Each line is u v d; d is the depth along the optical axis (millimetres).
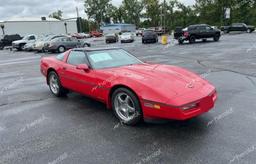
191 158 3174
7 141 3859
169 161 3135
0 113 5191
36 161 3262
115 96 4352
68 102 5781
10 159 3328
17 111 5285
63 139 3863
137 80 4047
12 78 9656
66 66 5664
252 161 3051
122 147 3531
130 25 73312
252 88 6320
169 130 3998
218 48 18125
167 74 4285
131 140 3730
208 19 72750
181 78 4188
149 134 3898
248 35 35188
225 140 3586
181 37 25031
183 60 12461
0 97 6520
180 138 3717
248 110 4719
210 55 14117
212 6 70875
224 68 9562
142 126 4199
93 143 3688
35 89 7344
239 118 4348
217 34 25891
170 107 3600
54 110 5242
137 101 4000
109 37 34344
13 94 6805
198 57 13453
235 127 3994
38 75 10039
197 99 3742
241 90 6164
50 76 6445
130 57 5531
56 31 58031
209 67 9961
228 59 12141
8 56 21344
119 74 4371
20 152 3508
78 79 5191
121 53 5574
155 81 3994
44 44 22875
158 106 3695
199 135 3777
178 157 3213
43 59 6848
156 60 12773
